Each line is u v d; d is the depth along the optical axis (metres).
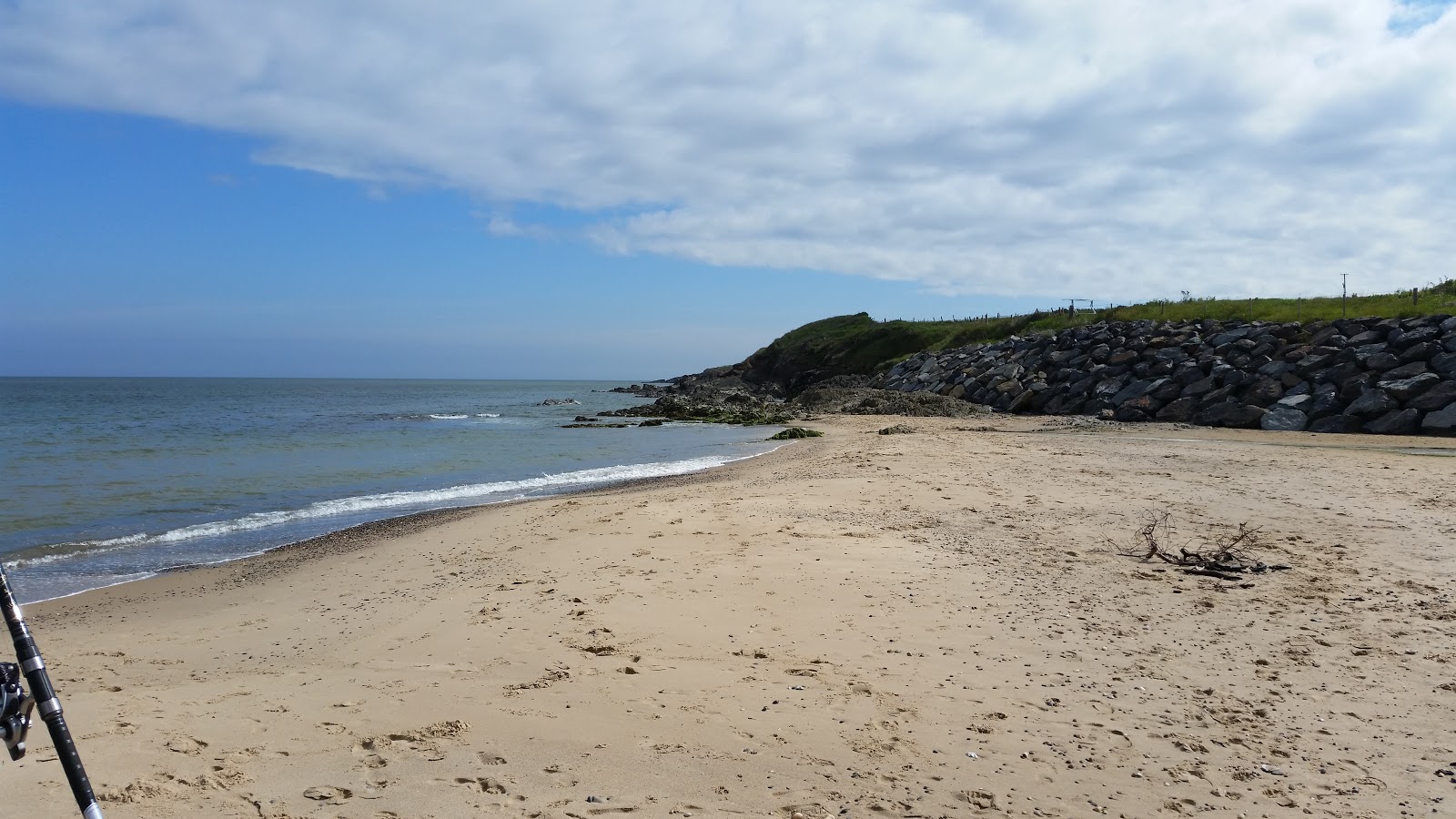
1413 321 30.73
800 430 33.53
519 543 11.09
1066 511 12.56
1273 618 7.32
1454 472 16.31
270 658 6.94
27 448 27.69
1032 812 4.16
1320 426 27.73
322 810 4.03
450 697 5.54
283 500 17.52
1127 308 53.53
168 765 4.45
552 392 123.62
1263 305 45.12
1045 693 5.67
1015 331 58.12
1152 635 6.87
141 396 85.44
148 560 11.81
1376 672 6.04
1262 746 4.90
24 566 11.42
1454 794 4.36
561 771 4.48
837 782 4.43
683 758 4.66
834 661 6.27
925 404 41.94
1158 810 4.20
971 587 8.31
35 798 4.03
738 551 9.94
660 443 32.06
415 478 21.33
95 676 6.52
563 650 6.54
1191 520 11.79
